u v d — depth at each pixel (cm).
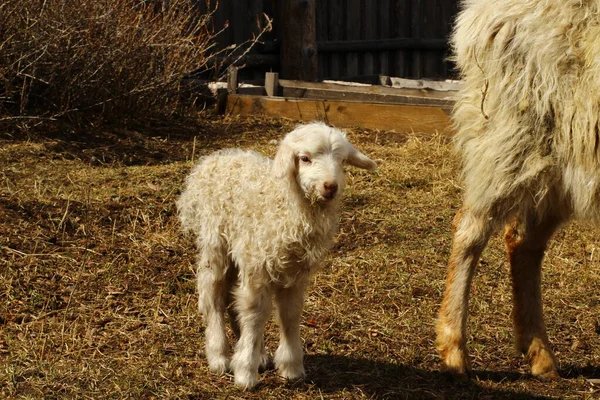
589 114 466
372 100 1098
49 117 925
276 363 491
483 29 507
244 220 466
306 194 445
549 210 515
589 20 477
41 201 723
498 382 510
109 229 697
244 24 1390
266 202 460
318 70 1495
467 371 512
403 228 748
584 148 471
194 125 1045
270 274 462
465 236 512
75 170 818
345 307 602
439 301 619
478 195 501
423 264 677
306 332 562
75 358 506
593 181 475
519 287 538
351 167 884
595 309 618
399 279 649
